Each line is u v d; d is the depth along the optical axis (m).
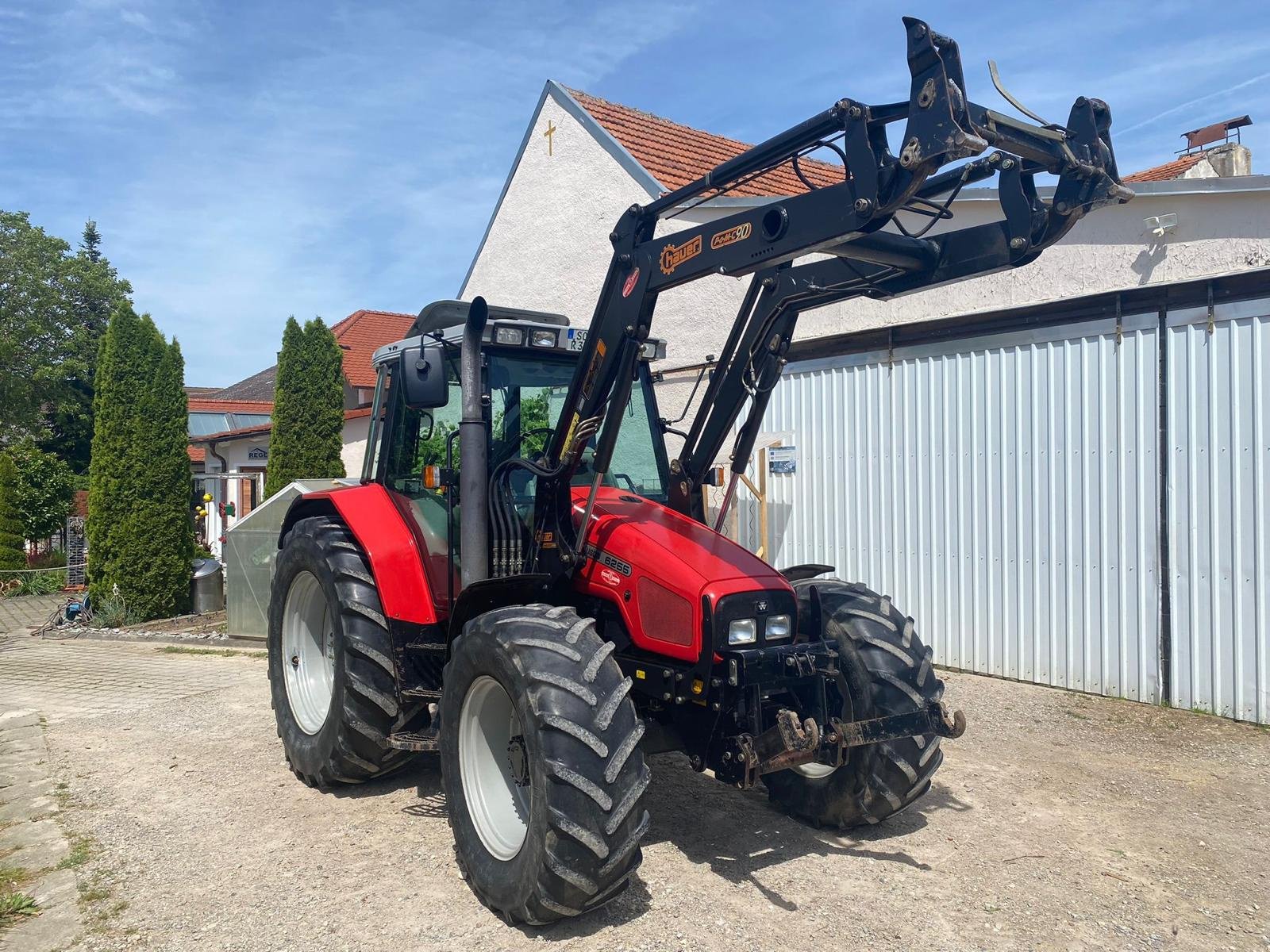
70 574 16.09
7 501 17.23
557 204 10.75
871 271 3.59
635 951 3.10
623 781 3.12
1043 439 6.84
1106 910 3.39
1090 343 6.57
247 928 3.32
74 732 6.01
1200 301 6.02
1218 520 5.94
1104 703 6.32
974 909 3.39
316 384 11.61
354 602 4.52
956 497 7.38
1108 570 6.48
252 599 9.21
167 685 7.42
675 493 4.37
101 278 38.34
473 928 3.29
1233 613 5.88
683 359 9.27
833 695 3.88
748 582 3.54
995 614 7.13
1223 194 5.89
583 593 4.07
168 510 10.96
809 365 8.45
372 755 4.56
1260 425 5.75
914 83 2.70
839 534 8.25
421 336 4.44
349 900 3.53
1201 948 3.13
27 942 3.25
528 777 3.26
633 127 10.87
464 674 3.59
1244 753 5.22
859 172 2.86
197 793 4.77
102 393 10.83
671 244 3.56
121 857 3.97
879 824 4.21
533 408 4.48
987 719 5.95
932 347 7.51
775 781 4.32
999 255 3.21
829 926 3.26
